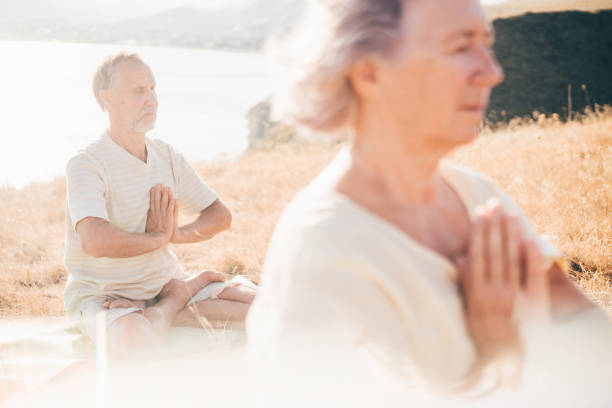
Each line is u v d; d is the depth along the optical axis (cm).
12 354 248
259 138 1955
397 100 81
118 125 305
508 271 80
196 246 505
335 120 87
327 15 84
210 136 2505
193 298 308
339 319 75
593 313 101
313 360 75
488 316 81
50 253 525
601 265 374
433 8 77
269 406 77
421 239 86
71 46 8856
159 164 324
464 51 79
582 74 1873
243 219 562
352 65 81
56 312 377
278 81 89
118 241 289
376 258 77
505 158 664
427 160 85
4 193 772
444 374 82
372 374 79
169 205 309
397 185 86
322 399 76
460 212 95
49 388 192
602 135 734
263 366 79
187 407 128
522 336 85
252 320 84
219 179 784
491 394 87
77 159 297
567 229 428
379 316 77
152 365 154
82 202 290
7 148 1633
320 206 81
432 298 78
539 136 743
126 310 273
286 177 747
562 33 2073
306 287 75
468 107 80
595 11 2169
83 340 265
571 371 94
